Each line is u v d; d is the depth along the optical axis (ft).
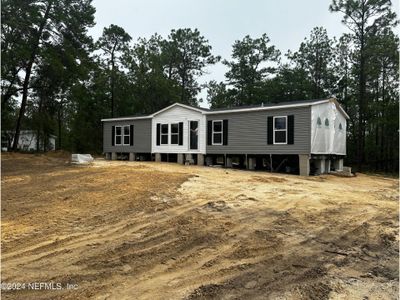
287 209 26.21
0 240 18.52
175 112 69.21
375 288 14.19
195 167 58.03
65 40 76.59
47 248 17.44
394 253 18.43
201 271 15.12
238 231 20.72
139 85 104.99
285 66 104.06
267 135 57.00
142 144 75.15
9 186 35.01
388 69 83.97
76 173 44.11
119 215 23.58
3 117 91.50
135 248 17.62
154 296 12.71
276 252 17.74
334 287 14.06
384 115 81.87
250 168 59.67
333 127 58.80
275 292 13.33
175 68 116.37
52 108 89.66
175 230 20.48
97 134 108.17
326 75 94.58
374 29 77.46
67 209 25.12
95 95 106.11
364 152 90.68
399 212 27.14
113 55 106.42
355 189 38.78
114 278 14.20
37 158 68.23
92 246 17.75
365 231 21.91
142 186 32.89
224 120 62.44
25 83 80.33
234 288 13.56
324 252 18.10
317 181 44.98
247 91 107.65
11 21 64.54
